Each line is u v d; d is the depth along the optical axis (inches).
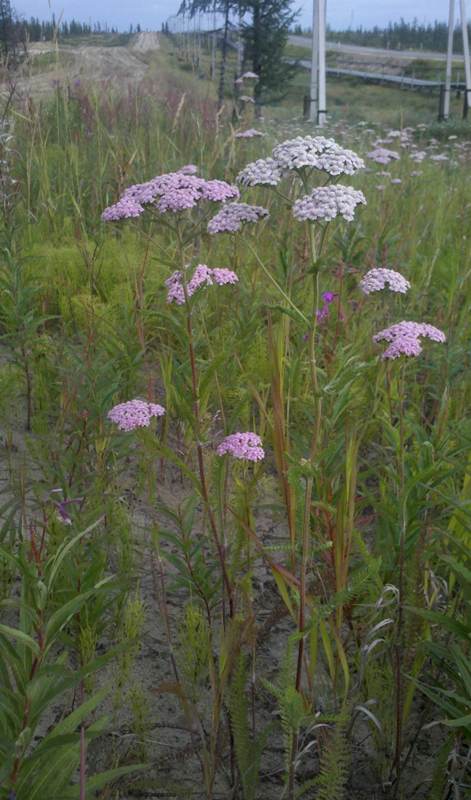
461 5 1124.5
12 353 162.4
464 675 82.7
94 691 98.1
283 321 138.6
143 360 161.3
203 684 102.1
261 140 396.8
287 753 81.4
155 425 144.6
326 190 97.3
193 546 120.4
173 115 422.0
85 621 96.7
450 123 901.8
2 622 106.5
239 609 105.1
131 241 245.8
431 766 93.7
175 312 145.6
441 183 394.9
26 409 168.9
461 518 98.7
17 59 317.1
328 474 105.8
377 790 90.5
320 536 104.9
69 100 380.8
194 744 92.1
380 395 149.2
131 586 105.0
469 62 1250.0
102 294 219.0
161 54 1369.3
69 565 95.7
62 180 299.7
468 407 161.3
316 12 829.8
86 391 134.0
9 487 116.6
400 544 99.4
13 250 197.2
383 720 93.3
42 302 211.2
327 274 198.8
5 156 273.0
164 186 106.1
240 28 1331.2
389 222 274.8
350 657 105.1
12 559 70.7
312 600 89.7
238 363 159.3
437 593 102.4
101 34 1920.5
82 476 119.1
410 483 98.1
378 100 2194.9
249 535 88.4
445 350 170.7
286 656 79.9
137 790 85.3
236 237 189.9
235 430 159.6
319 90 827.4
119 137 339.6
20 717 67.4
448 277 219.0
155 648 107.0
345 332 162.7
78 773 85.4
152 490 108.6
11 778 65.9
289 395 118.0
